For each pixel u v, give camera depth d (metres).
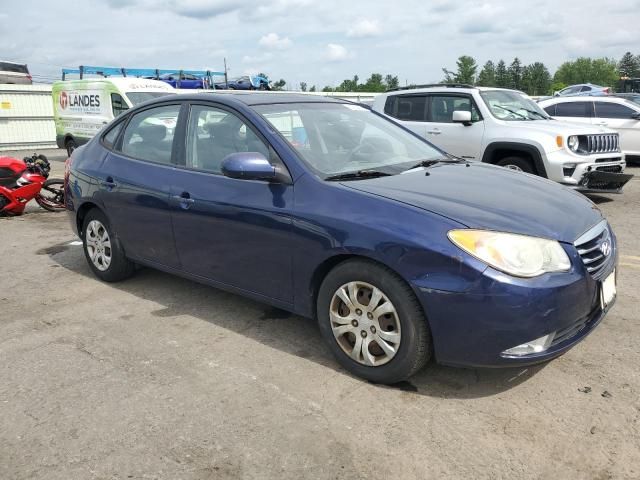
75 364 3.55
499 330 2.79
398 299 2.99
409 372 3.08
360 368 3.25
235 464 2.57
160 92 14.30
